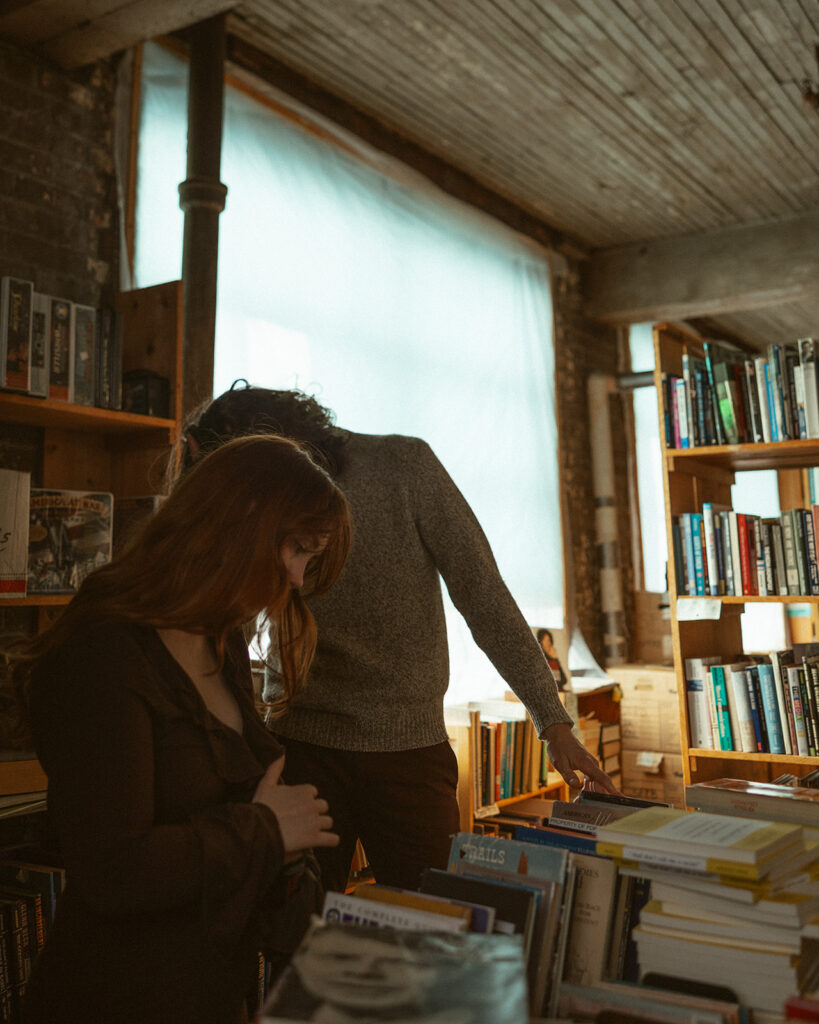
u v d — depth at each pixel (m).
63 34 2.77
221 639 1.21
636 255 5.70
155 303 2.72
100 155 3.06
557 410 5.21
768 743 3.08
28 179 2.83
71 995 1.12
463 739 3.35
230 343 3.33
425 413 4.25
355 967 0.83
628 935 1.11
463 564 1.77
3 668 2.43
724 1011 0.93
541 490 4.99
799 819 1.38
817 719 3.02
